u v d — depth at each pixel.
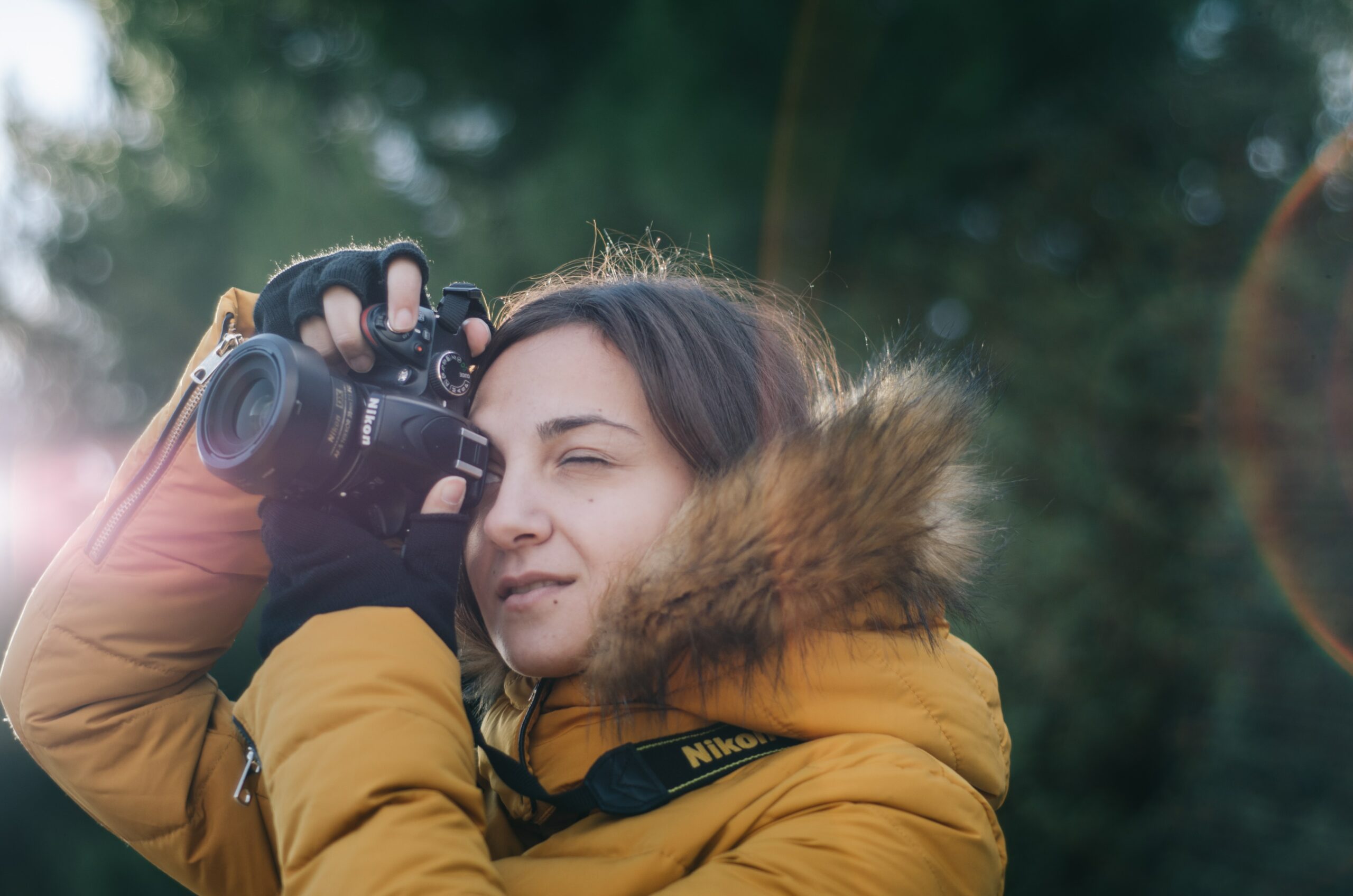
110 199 6.78
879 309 5.68
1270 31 6.54
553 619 1.04
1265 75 6.42
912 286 5.82
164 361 6.89
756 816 0.95
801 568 0.98
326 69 7.19
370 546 0.99
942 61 5.70
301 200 5.73
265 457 0.94
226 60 6.75
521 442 1.09
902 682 1.04
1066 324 5.41
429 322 1.10
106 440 7.52
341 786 0.86
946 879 0.93
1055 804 4.55
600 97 5.98
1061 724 4.62
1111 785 4.75
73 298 7.13
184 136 6.59
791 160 5.64
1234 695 4.82
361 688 0.91
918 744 1.02
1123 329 5.36
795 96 5.70
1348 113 6.50
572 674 1.09
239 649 6.07
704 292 1.25
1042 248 6.02
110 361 7.26
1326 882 4.30
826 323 5.49
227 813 1.17
